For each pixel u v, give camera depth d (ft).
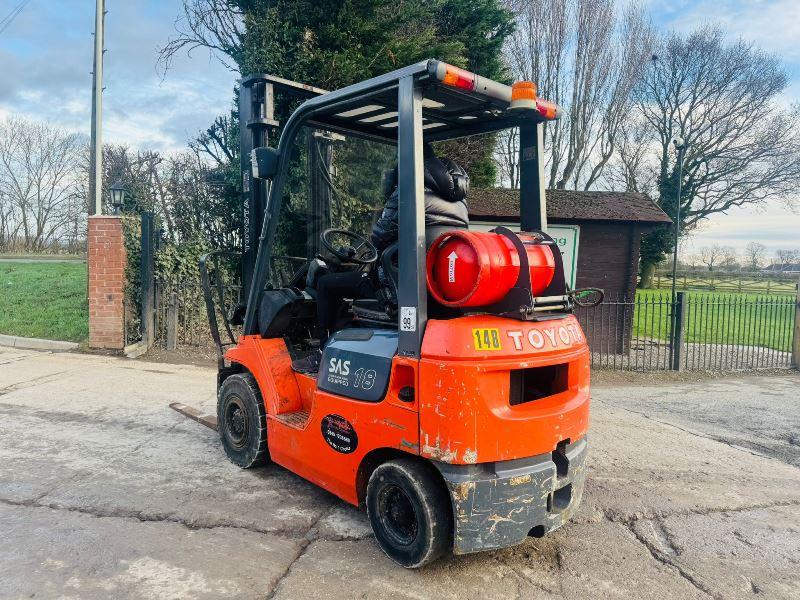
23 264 77.10
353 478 11.52
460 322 9.95
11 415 19.53
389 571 10.73
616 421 22.13
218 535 11.86
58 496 13.41
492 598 10.09
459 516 9.73
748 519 13.92
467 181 11.67
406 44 36.22
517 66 85.61
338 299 13.92
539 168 13.34
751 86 101.50
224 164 32.58
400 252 10.41
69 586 9.94
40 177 128.98
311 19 32.73
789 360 35.24
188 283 31.09
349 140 15.08
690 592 10.63
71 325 34.63
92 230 29.91
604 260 36.58
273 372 14.11
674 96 105.81
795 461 18.47
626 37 92.58
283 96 16.63
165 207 32.01
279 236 15.74
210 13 33.40
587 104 90.12
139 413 20.04
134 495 13.56
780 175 100.83
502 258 9.98
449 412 9.61
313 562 10.96
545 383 12.07
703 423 22.53
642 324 58.03
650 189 108.88
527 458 10.34
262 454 14.73
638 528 13.17
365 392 11.07
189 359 29.19
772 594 10.68
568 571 11.14
